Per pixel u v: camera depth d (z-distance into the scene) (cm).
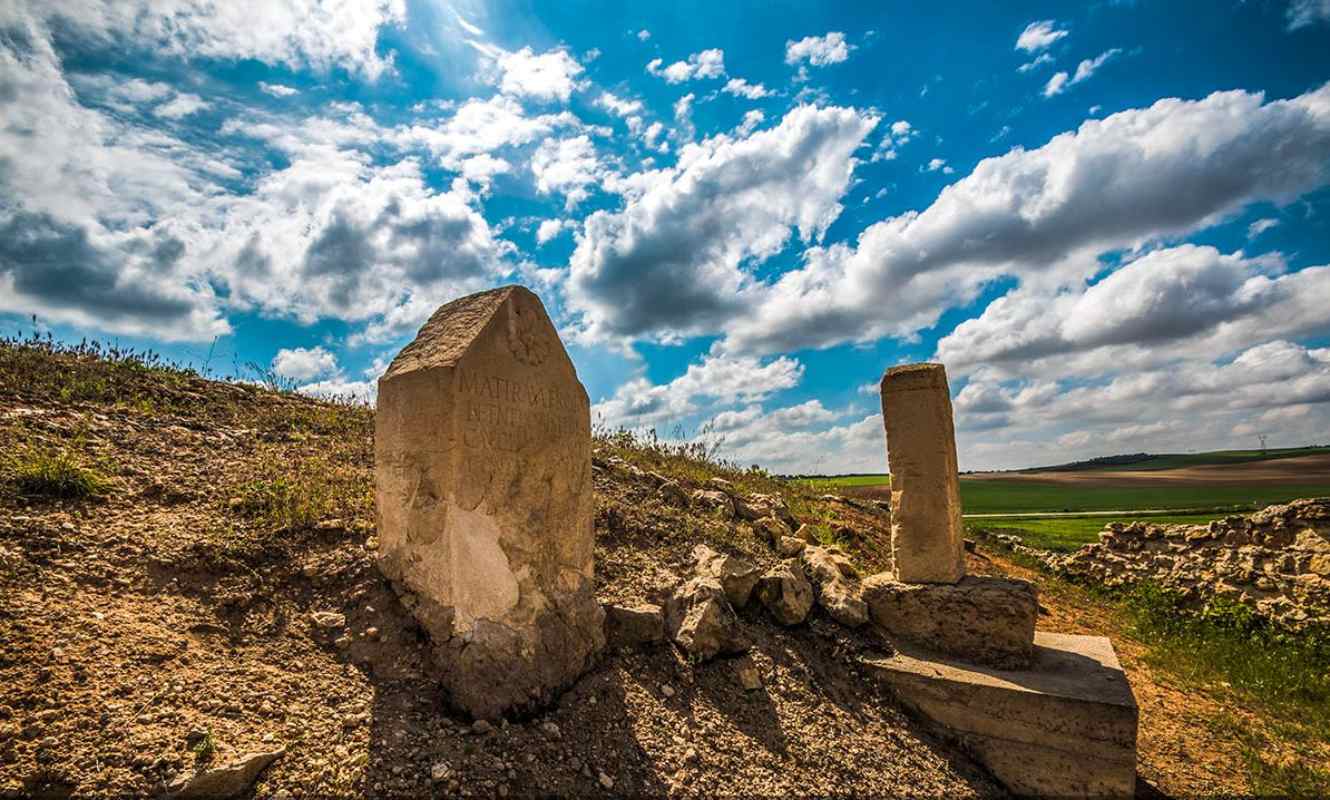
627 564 575
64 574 353
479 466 385
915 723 497
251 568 412
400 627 384
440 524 376
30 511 404
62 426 554
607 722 387
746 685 470
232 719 295
